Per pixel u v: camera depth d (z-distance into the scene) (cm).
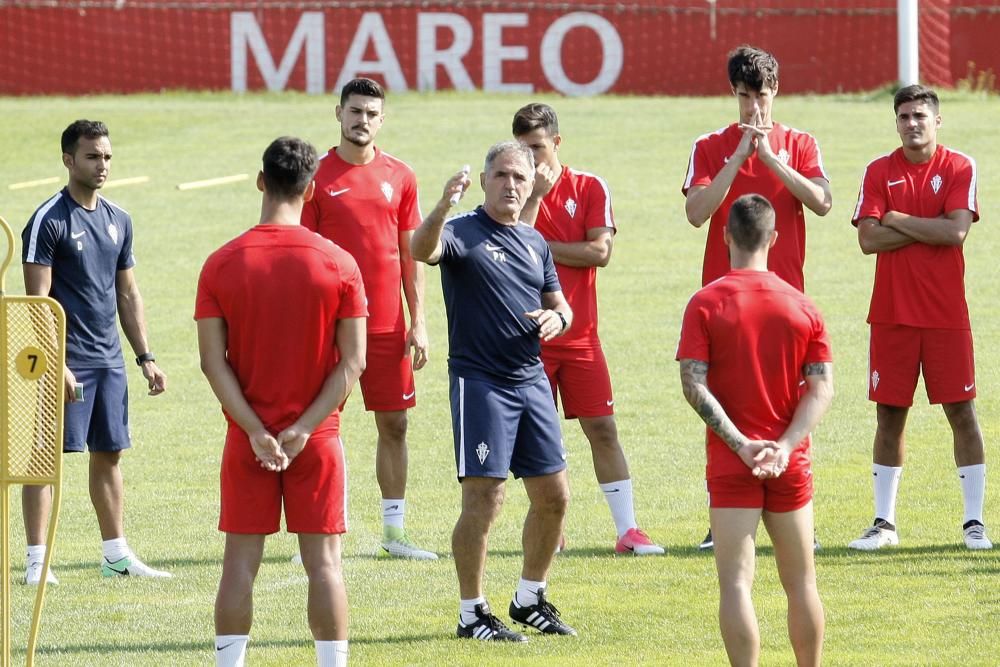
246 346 2014
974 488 2900
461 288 2339
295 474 2034
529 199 2550
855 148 7912
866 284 5681
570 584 2698
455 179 2191
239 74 10375
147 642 2372
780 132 2933
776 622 2428
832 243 6341
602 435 2958
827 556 2839
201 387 4594
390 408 2959
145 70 10425
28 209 7175
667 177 7562
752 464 1972
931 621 2409
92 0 10369
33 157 8369
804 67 10006
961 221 2873
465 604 2389
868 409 4153
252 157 8231
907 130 2912
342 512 2052
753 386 2025
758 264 2066
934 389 2898
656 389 4444
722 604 2003
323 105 9831
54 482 1895
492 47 10175
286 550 3020
